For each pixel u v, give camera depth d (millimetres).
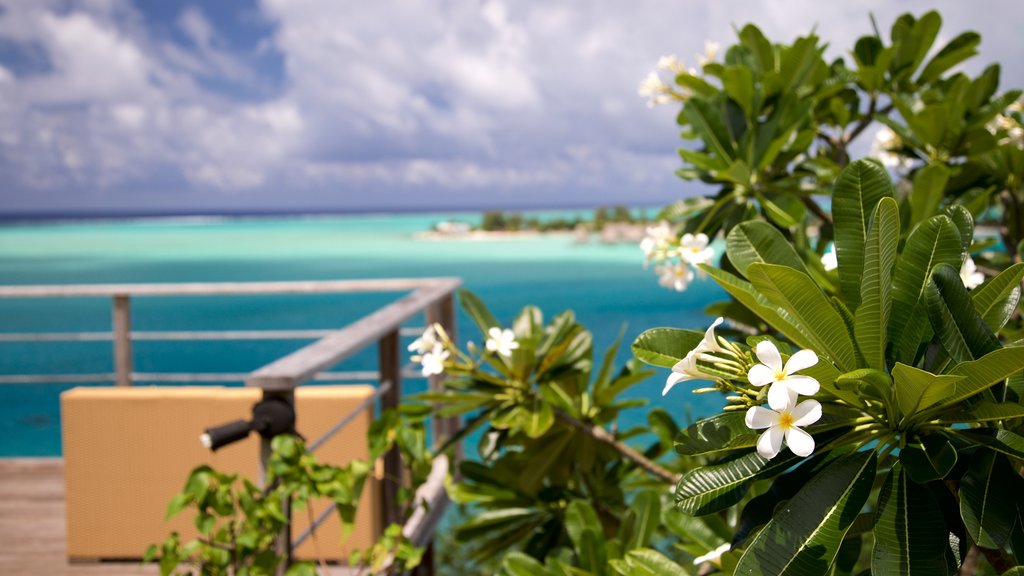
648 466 2008
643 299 25312
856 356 917
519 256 43625
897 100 2057
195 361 17875
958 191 2158
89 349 19531
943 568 846
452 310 3707
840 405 947
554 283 29875
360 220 119250
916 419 912
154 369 16844
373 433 2221
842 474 918
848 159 2207
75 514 2869
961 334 887
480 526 2223
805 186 1925
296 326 21078
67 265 38281
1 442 11320
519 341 1879
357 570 2719
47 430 12125
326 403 2777
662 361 1025
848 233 1026
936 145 2076
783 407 799
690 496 948
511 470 2252
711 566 1513
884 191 1019
